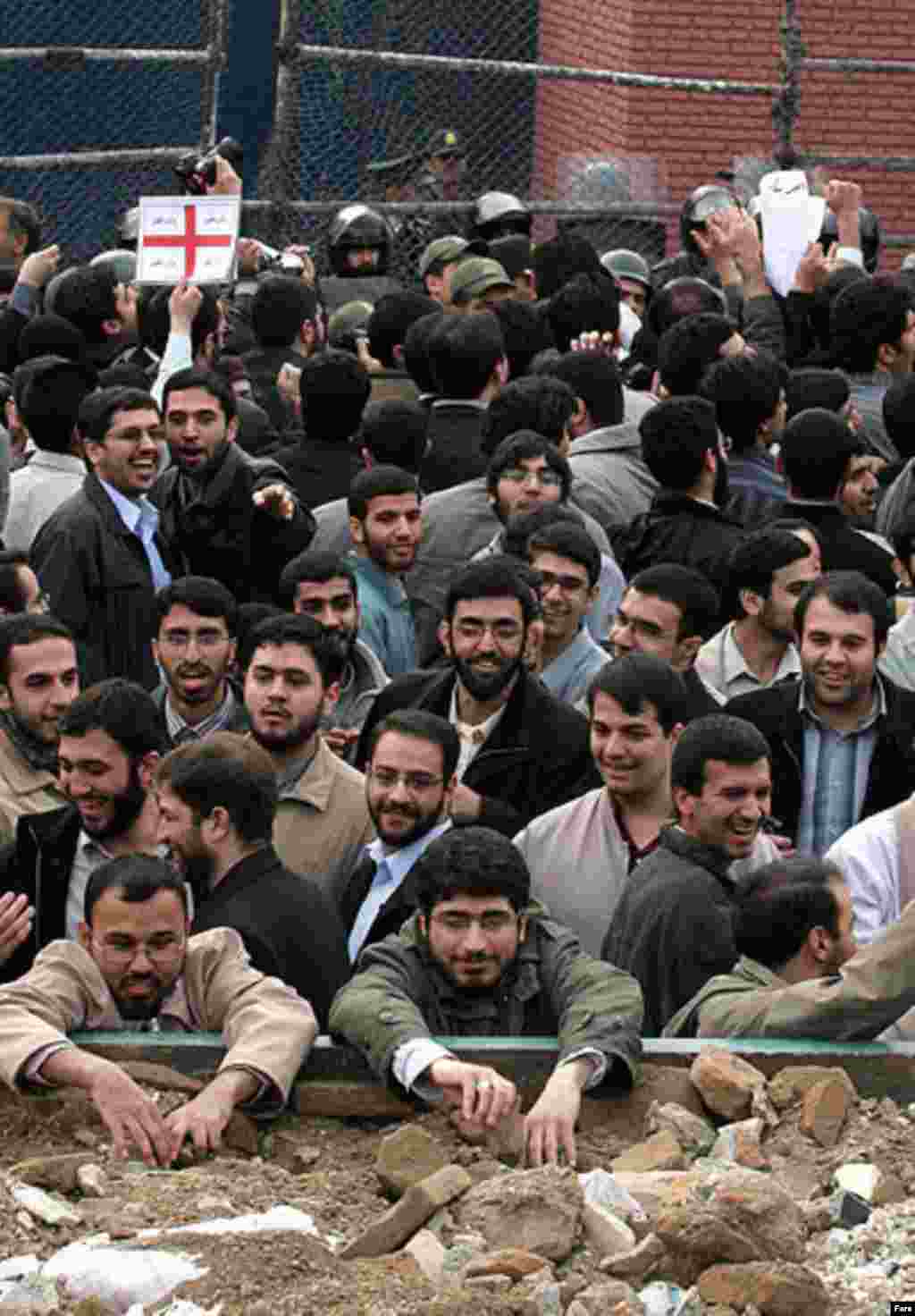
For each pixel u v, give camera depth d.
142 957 18.22
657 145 59.09
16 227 38.97
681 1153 17.47
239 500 27.39
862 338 32.62
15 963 20.05
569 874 21.06
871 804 23.16
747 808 19.86
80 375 28.80
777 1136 17.86
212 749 19.64
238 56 51.88
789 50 48.12
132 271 36.62
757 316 36.31
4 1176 16.98
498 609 22.55
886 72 52.06
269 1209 16.91
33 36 50.78
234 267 33.59
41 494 28.67
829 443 26.58
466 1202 16.59
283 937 19.19
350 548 27.33
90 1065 17.62
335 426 29.23
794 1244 16.17
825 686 22.88
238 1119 17.92
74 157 44.66
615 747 20.81
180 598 23.61
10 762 22.03
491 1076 17.56
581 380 29.08
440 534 26.92
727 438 28.11
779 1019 18.47
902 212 60.19
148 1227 16.48
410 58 45.88
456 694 23.28
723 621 26.06
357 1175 17.48
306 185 47.22
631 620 23.33
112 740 19.92
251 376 34.28
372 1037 17.91
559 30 57.03
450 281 34.44
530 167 55.06
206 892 19.80
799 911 18.75
